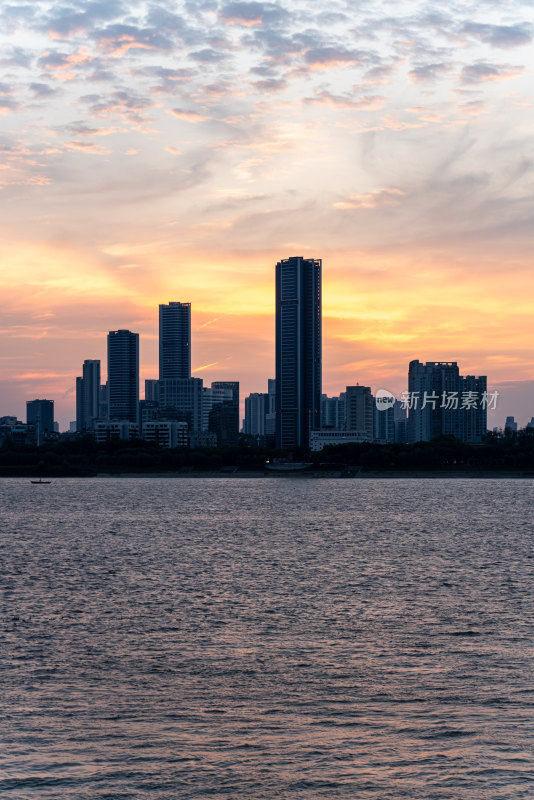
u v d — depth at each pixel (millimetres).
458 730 58594
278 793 49031
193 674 73375
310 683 70562
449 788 49125
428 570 133750
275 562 144375
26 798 48312
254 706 64750
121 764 53031
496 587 116750
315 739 57281
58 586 118750
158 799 48375
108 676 72812
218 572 132375
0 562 145875
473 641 84250
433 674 72750
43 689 69000
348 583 120375
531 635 86500
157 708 64250
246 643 84125
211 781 50594
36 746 56031
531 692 67375
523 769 51594
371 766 52438
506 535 191625
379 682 70625
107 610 100688
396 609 100500
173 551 161750
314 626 91438
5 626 91500
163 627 91312
